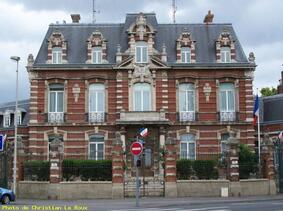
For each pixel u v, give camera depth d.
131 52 42.75
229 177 33.66
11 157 35.72
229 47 43.75
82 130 42.22
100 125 42.16
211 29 46.06
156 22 45.38
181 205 25.98
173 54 43.84
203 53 44.03
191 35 45.44
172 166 33.09
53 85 42.94
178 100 42.75
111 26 46.06
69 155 41.88
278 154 36.50
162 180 34.41
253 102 44.19
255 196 33.12
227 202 27.91
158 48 44.41
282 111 47.09
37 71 42.69
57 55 43.50
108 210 22.72
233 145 33.97
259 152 37.28
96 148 42.19
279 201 28.27
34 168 34.59
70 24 46.06
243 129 42.41
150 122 40.97
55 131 42.12
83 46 44.44
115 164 32.94
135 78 42.56
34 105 42.38
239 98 42.78
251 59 43.16
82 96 42.62
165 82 42.78
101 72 42.88
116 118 42.25
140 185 33.88
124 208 24.16
